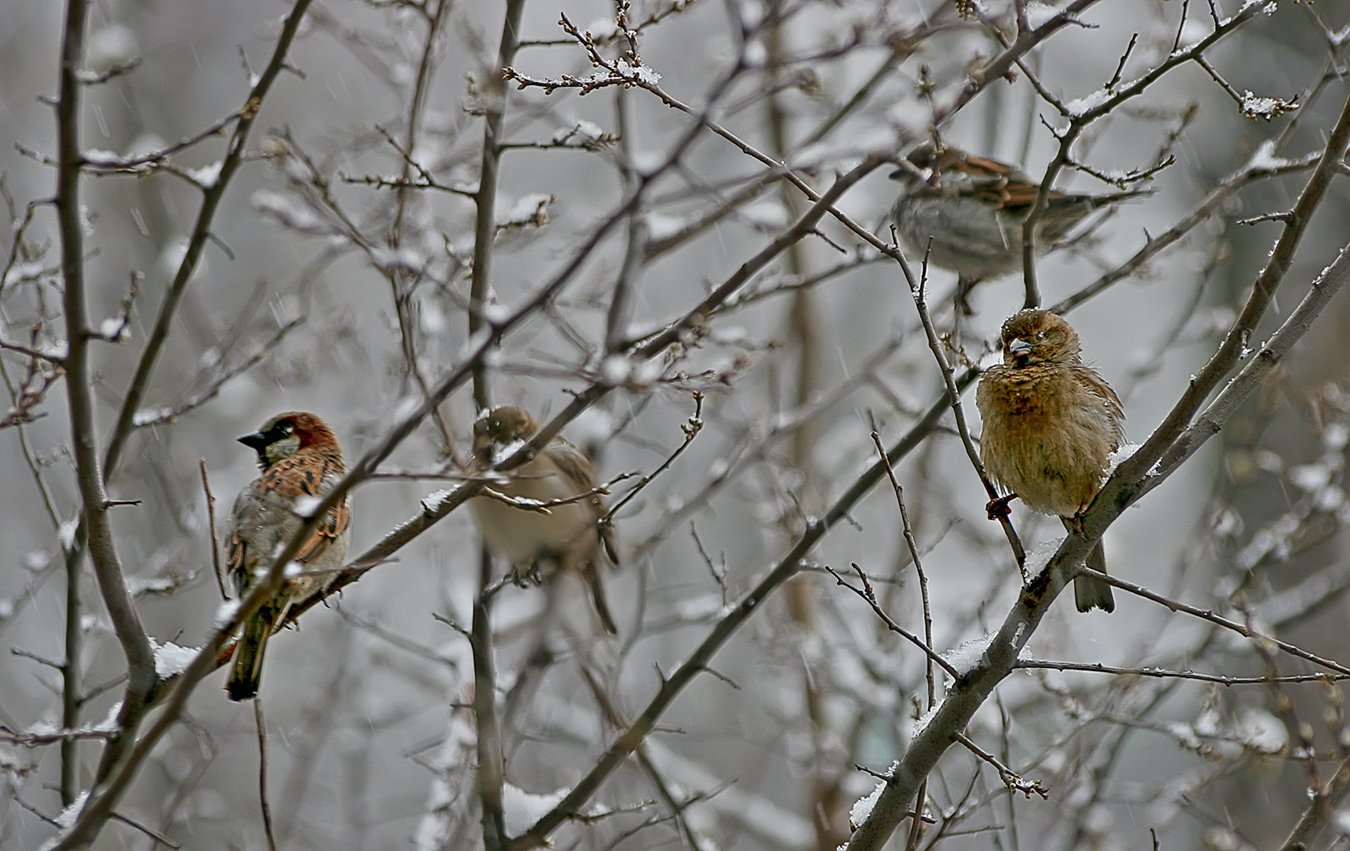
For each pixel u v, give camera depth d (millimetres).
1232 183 10289
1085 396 9297
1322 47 16594
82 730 8297
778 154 16344
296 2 8836
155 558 12977
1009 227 12594
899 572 12258
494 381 12453
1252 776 13938
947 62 14000
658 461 18922
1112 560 16703
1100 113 9242
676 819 11711
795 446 17188
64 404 16656
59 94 7930
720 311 10906
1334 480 13055
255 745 17203
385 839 17266
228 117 8328
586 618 13766
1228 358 7445
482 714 9922
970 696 7613
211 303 19734
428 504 8453
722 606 11172
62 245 7902
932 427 10656
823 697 16609
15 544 18547
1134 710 12586
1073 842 11391
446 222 13648
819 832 14930
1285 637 14719
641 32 9391
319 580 9070
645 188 6891
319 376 15617
